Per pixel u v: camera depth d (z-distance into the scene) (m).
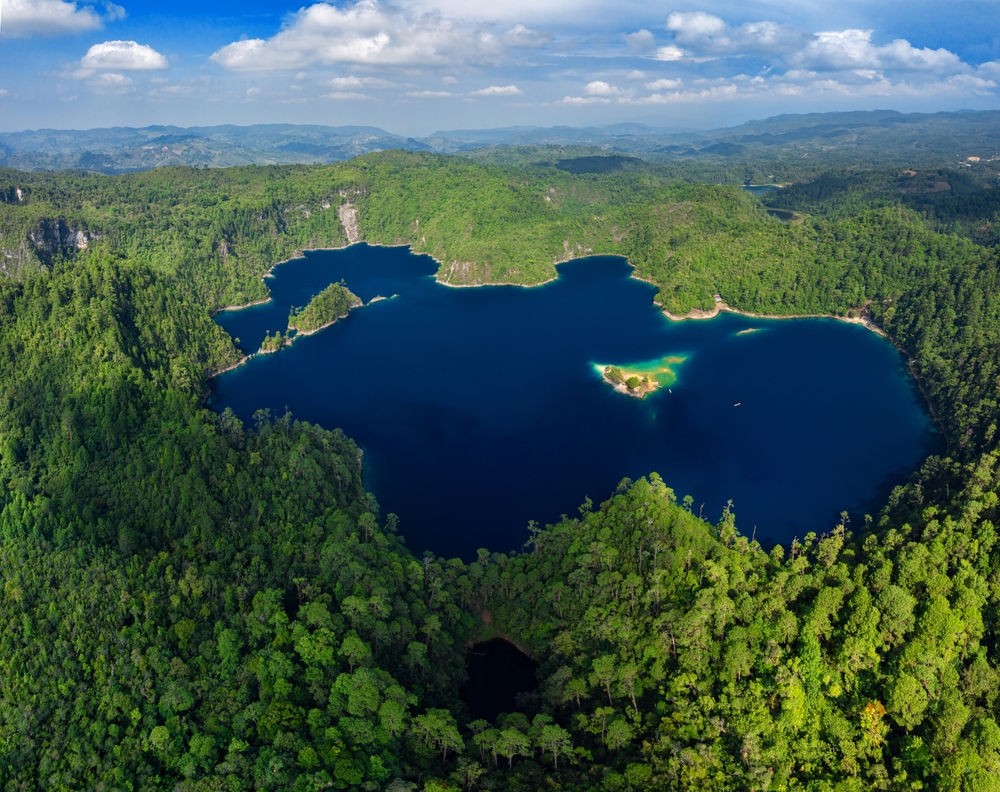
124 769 116.50
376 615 140.38
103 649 136.00
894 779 104.94
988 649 124.31
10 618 142.25
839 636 127.06
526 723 123.19
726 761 110.06
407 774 111.56
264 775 107.94
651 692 128.62
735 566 144.38
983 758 102.31
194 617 149.00
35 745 121.50
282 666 128.38
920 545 139.88
